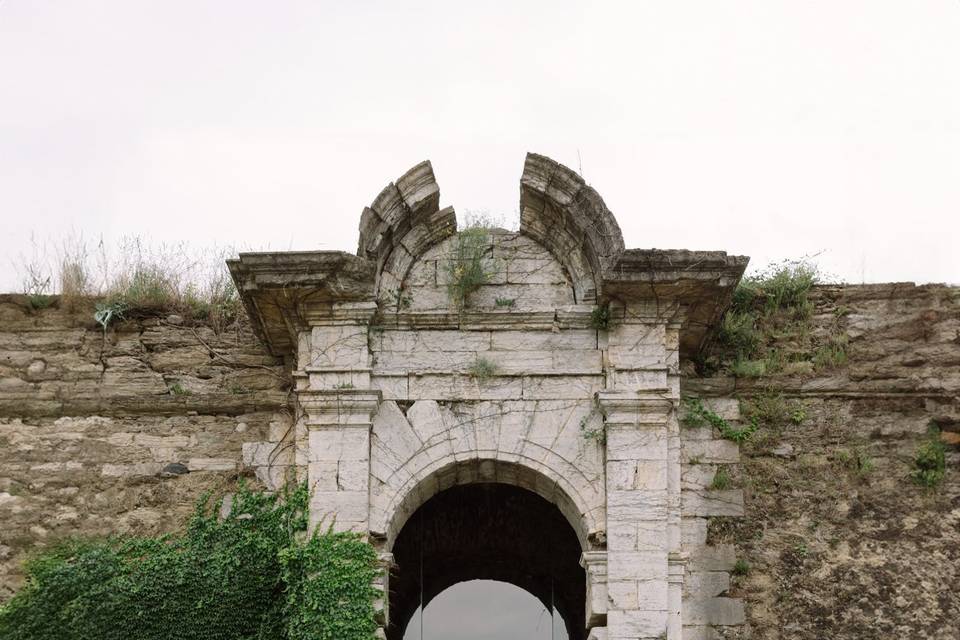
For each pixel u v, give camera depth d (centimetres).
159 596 1552
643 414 1573
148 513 1653
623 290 1580
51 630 1542
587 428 1582
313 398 1580
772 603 1591
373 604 1514
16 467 1678
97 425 1700
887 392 1680
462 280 1620
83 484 1670
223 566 1556
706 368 1705
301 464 1595
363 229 1603
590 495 1559
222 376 1720
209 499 1652
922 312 1708
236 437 1691
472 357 1609
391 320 1617
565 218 1623
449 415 1589
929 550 1612
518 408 1591
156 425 1700
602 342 1611
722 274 1553
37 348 1742
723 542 1614
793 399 1683
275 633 1533
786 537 1617
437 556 2020
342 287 1585
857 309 1725
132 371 1727
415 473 1570
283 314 1619
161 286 1777
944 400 1675
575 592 1998
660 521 1536
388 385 1598
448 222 1661
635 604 1509
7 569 1634
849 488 1641
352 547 1525
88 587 1556
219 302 1777
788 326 1727
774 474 1645
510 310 1619
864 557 1609
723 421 1656
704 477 1639
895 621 1583
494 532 2031
